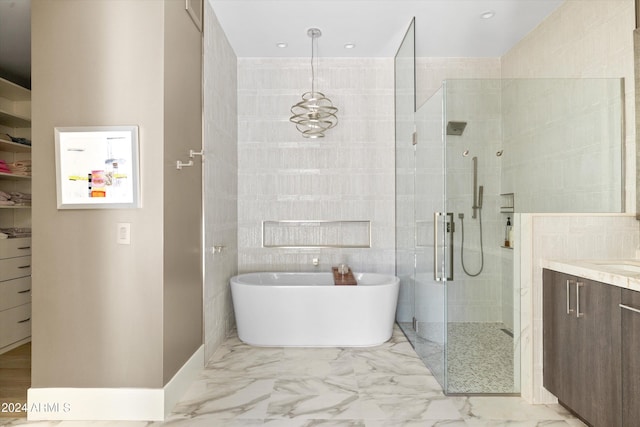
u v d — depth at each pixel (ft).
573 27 10.73
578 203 9.55
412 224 12.34
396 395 8.72
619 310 6.14
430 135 10.41
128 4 7.96
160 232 7.89
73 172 7.88
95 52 7.98
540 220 8.43
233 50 14.29
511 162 9.46
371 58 15.10
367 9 11.45
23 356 11.13
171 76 8.41
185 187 9.30
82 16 7.99
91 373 7.86
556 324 7.86
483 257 9.21
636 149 8.54
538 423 7.52
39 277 7.95
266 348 12.02
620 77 9.15
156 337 7.84
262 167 15.07
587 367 6.90
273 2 11.07
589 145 9.54
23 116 13.71
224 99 12.95
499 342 9.12
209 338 11.06
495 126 9.43
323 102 15.05
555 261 8.01
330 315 12.00
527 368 8.48
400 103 13.97
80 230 7.95
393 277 13.55
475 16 11.93
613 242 8.41
